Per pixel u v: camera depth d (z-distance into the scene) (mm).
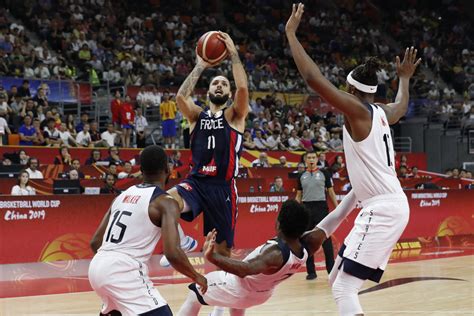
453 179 21578
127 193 4992
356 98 5586
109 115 22312
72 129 19016
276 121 22828
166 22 29922
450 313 8258
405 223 5641
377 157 5598
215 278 5621
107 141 19359
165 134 20859
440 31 38312
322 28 34781
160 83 24984
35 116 19344
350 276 5633
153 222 4836
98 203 13031
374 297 9547
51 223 12398
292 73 30312
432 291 10094
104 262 4766
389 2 38938
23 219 12062
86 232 12828
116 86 23641
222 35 7059
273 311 8492
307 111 26344
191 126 7336
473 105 30250
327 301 9250
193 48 29016
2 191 14406
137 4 30688
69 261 12570
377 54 34688
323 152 22016
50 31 25594
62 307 8953
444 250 16703
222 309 6367
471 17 39781
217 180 7176
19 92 20188
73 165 15766
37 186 14258
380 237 5551
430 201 17500
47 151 17734
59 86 21812
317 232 5832
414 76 32156
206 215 7172
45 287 10867
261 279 5402
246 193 14523
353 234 5684
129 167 16094
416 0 39469
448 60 36531
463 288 10383
